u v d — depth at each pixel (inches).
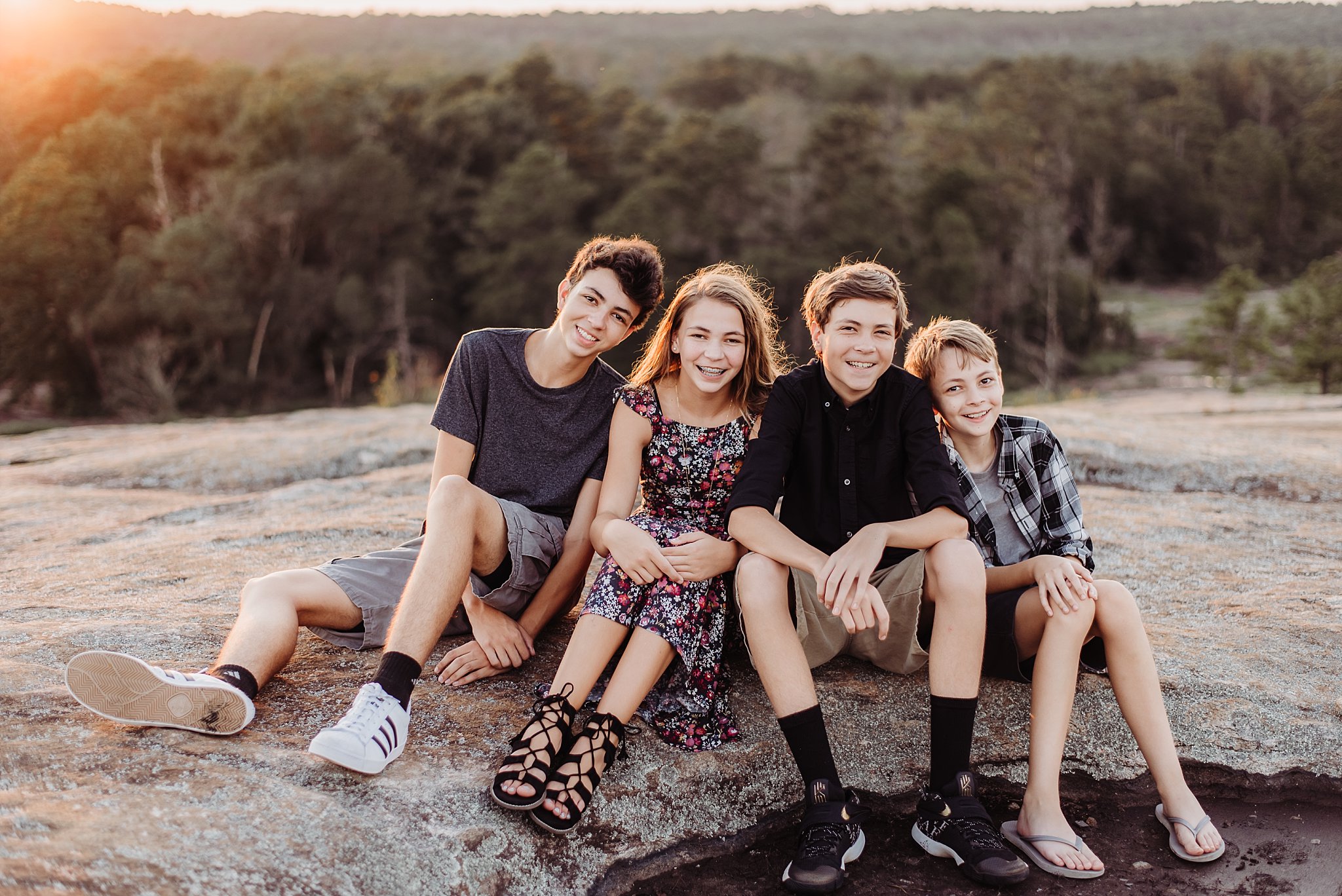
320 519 175.2
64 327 1126.4
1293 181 2126.0
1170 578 145.3
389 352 1274.6
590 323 102.4
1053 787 87.7
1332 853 88.8
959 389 100.9
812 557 91.2
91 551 159.0
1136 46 4409.5
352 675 100.8
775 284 1472.7
